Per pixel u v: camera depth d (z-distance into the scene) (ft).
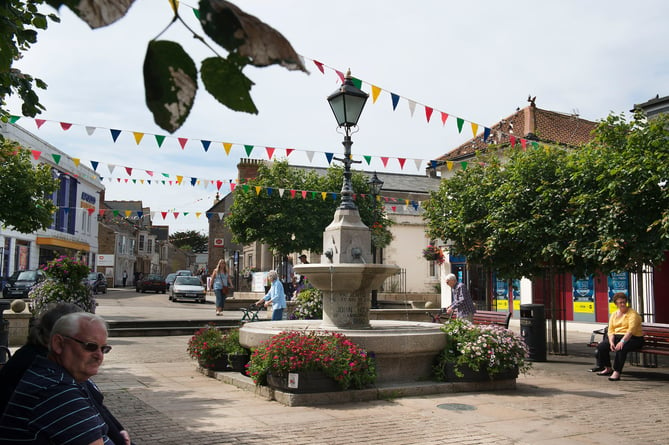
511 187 41.83
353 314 27.04
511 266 43.68
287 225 86.22
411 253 106.63
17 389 7.63
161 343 45.52
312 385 22.84
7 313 39.04
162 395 24.29
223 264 65.00
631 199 33.71
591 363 37.42
